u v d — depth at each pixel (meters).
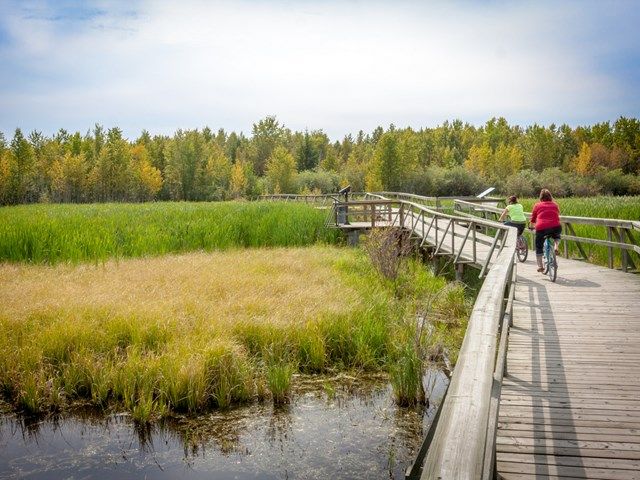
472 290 12.66
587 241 14.18
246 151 122.56
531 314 8.90
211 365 7.33
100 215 26.05
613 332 7.78
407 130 132.38
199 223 21.06
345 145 134.38
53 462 5.56
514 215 14.56
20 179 71.44
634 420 4.83
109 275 13.33
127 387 6.93
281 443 5.92
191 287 11.77
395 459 5.54
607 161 108.44
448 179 76.81
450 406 2.51
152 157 94.88
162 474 5.32
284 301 10.56
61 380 7.20
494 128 126.81
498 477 3.86
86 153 86.81
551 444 4.39
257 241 20.92
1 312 9.48
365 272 14.45
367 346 8.45
